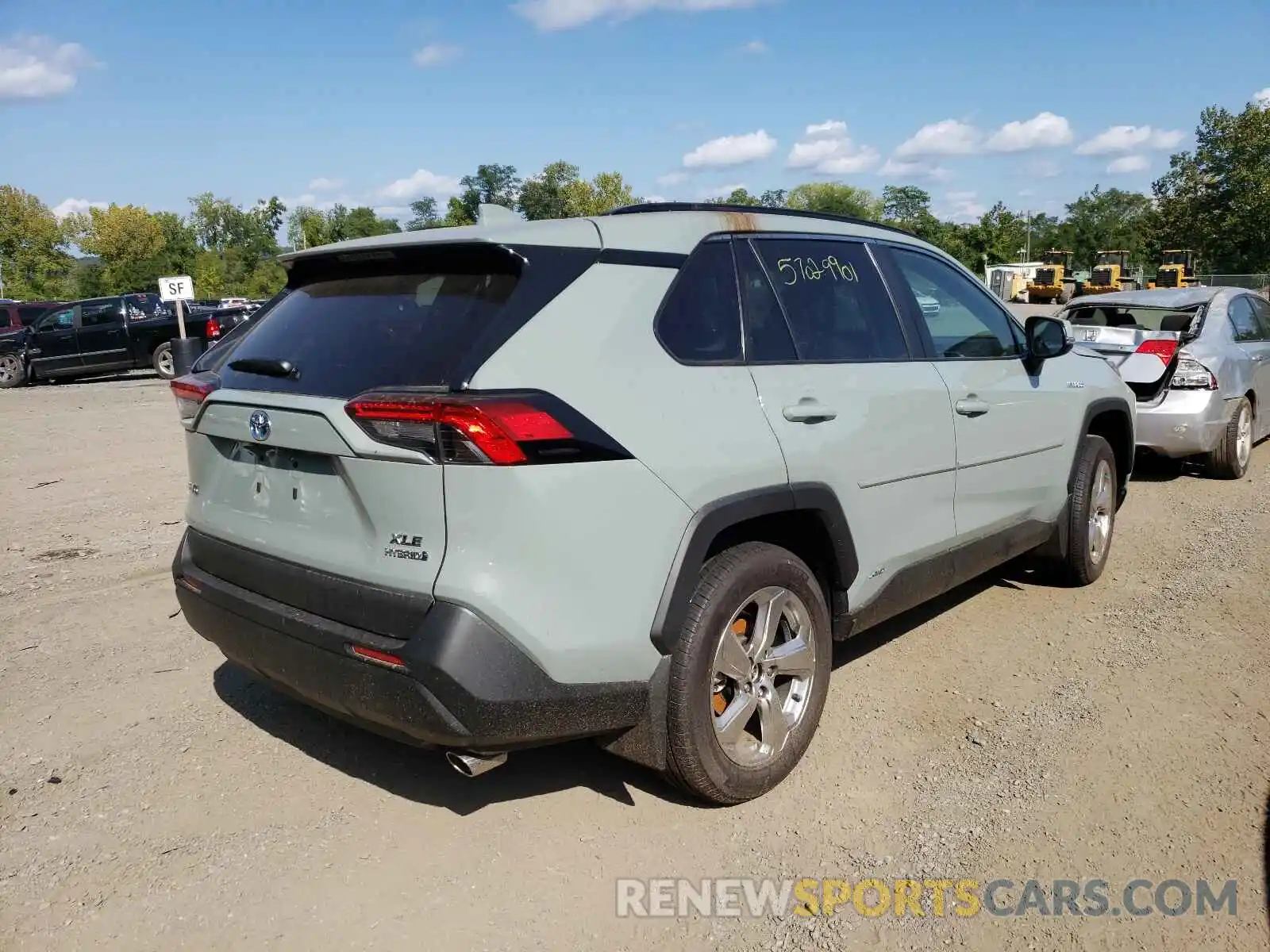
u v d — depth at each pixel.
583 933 2.75
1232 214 54.97
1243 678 4.25
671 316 3.15
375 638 2.79
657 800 3.42
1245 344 8.49
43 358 20.27
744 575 3.20
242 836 3.23
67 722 4.05
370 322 3.06
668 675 3.05
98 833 3.25
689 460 3.01
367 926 2.79
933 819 3.26
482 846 3.16
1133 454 5.92
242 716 4.11
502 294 2.86
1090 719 3.92
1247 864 2.98
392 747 3.85
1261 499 7.48
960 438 4.20
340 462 2.84
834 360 3.67
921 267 4.41
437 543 2.68
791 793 3.44
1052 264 57.41
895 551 3.89
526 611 2.69
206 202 113.81
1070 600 5.33
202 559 3.50
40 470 9.58
